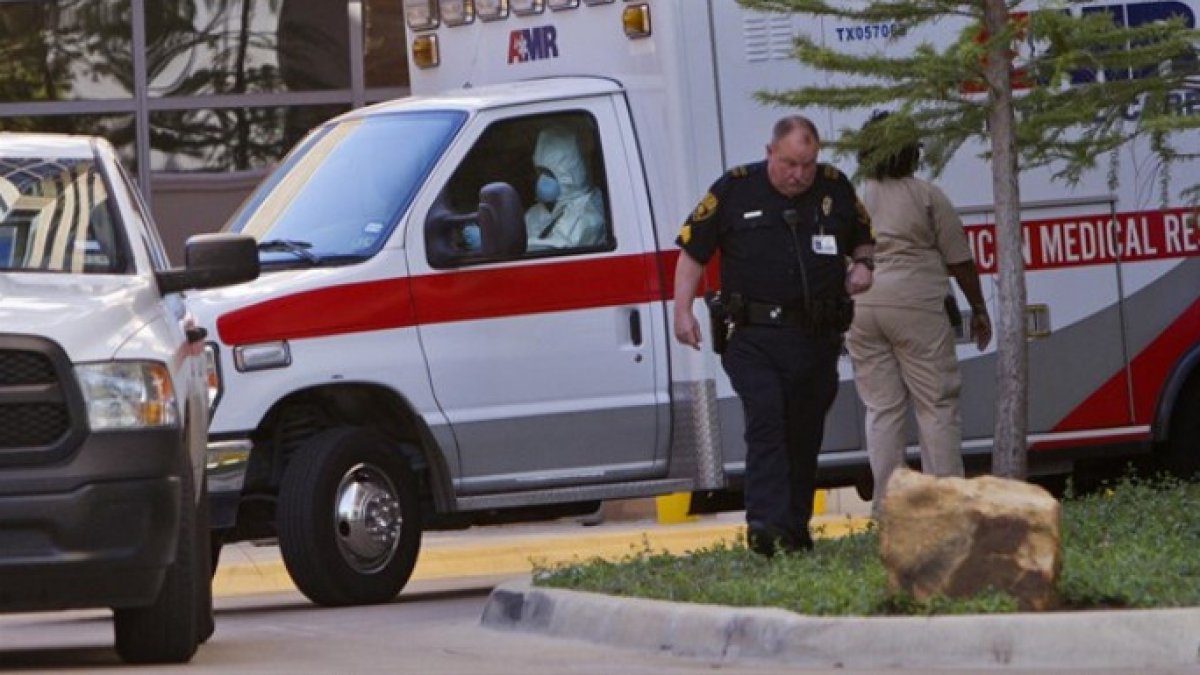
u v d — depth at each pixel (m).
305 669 23.02
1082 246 35.53
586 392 32.94
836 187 27.81
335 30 53.25
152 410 22.59
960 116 30.25
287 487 31.89
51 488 21.98
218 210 53.09
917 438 34.28
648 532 45.84
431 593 35.28
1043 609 22.31
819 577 24.59
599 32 34.44
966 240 31.27
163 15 52.94
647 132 33.69
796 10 30.19
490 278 32.66
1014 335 30.20
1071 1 30.12
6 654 26.62
